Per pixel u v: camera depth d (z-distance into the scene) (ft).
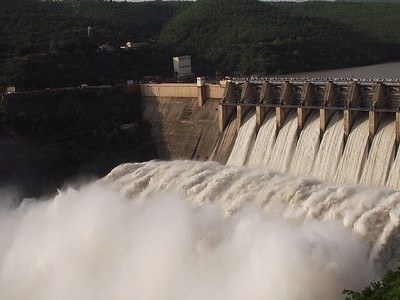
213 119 381.40
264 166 323.16
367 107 295.28
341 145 292.81
